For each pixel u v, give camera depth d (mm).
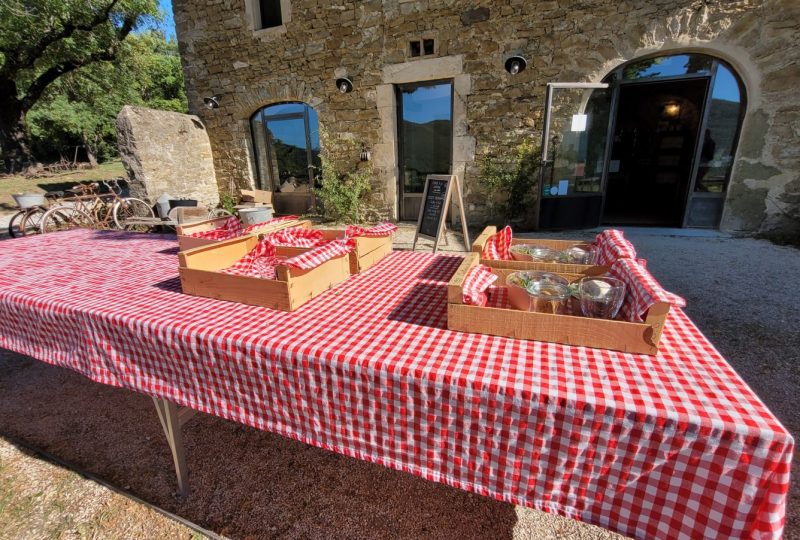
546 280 1033
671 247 4129
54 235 2443
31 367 2211
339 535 1218
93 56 10719
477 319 939
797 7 3764
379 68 5305
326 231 1609
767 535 592
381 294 1268
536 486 755
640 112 6582
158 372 1057
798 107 4004
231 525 1253
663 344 893
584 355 840
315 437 924
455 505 1329
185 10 6055
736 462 598
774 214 4367
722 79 4312
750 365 2045
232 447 1595
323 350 864
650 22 4184
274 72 5848
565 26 4477
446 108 5383
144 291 1311
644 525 687
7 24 8734
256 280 1126
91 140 18609
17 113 11906
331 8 5281
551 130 4832
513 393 711
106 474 1463
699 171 4707
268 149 6617
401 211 6082
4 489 1401
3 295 1275
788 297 2855
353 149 5758
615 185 7102
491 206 5344
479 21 4750
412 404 801
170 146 6020
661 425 630
